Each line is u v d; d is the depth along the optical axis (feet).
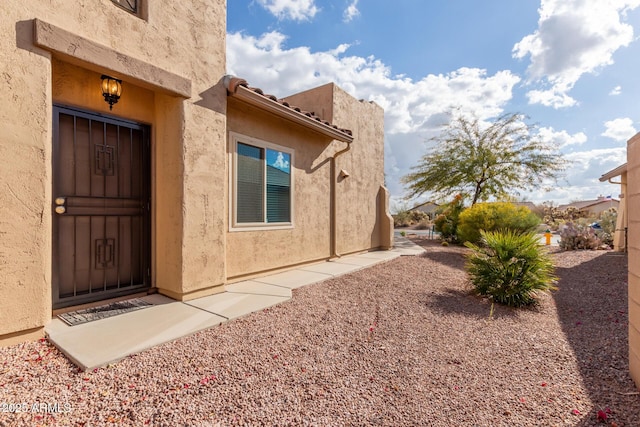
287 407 7.57
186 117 14.73
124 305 13.93
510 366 9.98
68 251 13.10
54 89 12.07
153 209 15.79
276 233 22.33
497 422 7.17
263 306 14.62
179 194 14.65
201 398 7.75
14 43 9.54
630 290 9.11
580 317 15.37
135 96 14.90
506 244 17.98
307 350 10.77
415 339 12.07
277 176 22.58
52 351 9.66
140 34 13.09
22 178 9.71
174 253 14.93
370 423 7.09
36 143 10.00
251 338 11.44
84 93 12.98
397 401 7.98
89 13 11.51
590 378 9.18
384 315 14.71
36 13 10.10
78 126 13.26
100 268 14.15
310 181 26.00
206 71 15.78
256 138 20.61
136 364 9.16
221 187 16.55
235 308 14.12
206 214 15.70
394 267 26.45
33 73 9.93
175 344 10.59
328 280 21.08
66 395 7.57
